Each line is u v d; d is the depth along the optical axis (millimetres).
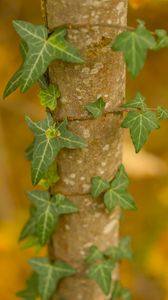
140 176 1103
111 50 621
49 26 617
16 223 1117
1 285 1066
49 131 639
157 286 1231
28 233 754
